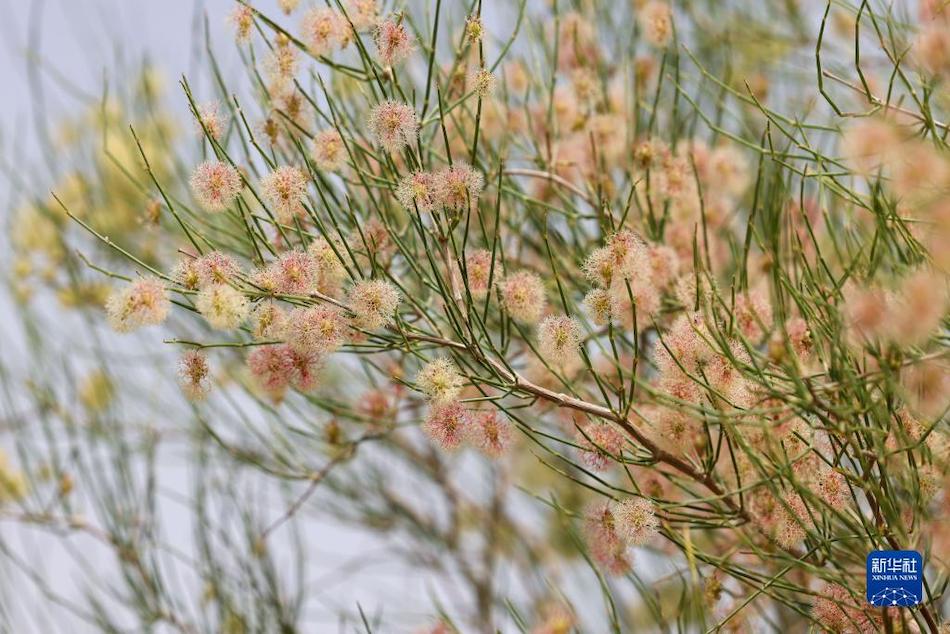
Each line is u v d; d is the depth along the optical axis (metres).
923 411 0.63
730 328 0.62
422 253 0.71
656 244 0.71
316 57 0.66
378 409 0.76
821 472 0.64
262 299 0.63
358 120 0.71
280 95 0.68
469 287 0.65
